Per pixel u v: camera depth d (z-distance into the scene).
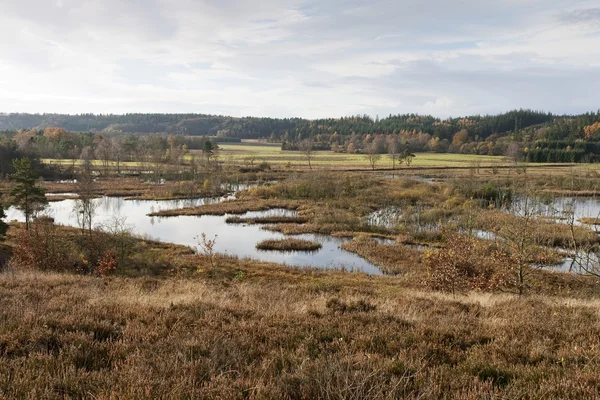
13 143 85.25
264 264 26.45
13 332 6.04
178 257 27.58
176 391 4.23
